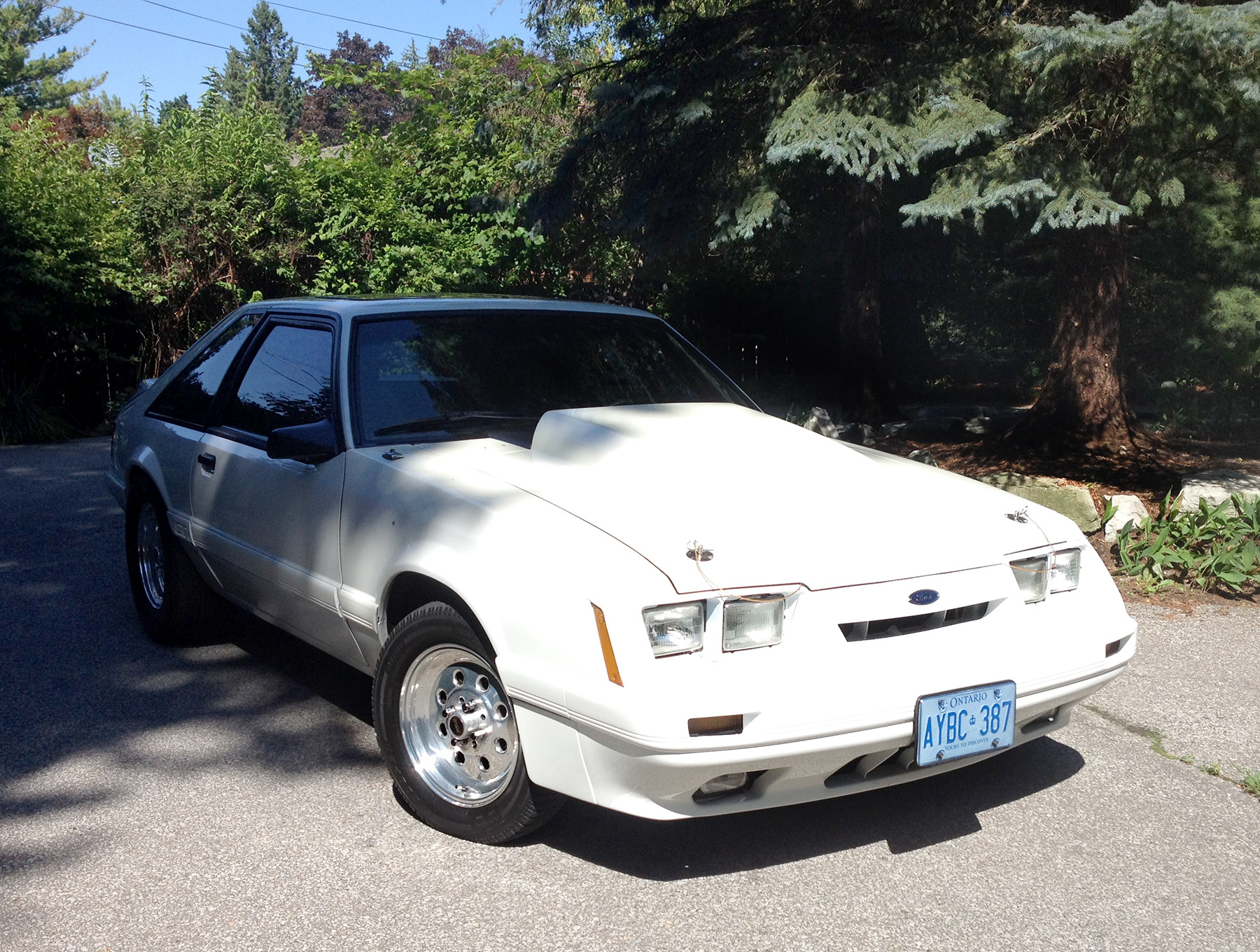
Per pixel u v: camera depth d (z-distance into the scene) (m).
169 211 13.23
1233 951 2.78
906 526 3.24
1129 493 8.13
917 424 11.80
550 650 2.87
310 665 4.93
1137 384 14.07
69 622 5.54
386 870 3.15
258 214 13.38
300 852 3.25
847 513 3.26
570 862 3.21
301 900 2.98
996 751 3.08
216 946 2.77
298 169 13.92
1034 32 6.34
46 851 3.25
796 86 7.64
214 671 4.83
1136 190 7.28
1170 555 6.14
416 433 3.86
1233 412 11.80
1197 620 5.62
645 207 8.00
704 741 2.68
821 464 3.64
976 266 14.92
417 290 13.16
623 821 3.47
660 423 3.85
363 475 3.66
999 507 3.54
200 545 4.64
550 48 12.94
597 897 3.01
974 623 3.11
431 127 14.23
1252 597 6.01
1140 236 12.20
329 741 4.07
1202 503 6.52
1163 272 12.64
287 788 3.68
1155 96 6.68
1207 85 6.54
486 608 3.04
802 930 2.85
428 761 3.40
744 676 2.75
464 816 3.27
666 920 2.90
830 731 2.79
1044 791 3.70
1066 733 4.20
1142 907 2.98
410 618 3.33
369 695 4.56
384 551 3.47
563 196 8.50
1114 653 3.43
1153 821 3.48
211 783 3.71
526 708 2.96
